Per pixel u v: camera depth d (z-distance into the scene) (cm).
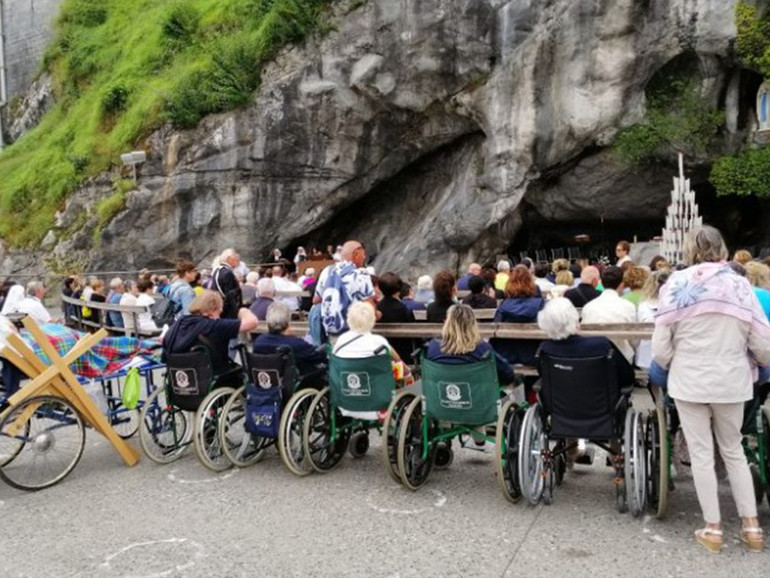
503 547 438
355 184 2366
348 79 2212
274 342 575
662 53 1858
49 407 600
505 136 2052
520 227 2291
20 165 2858
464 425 538
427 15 2089
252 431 570
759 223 2275
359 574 411
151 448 662
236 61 2333
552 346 481
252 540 463
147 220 2397
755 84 1917
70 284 1524
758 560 408
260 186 2328
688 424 426
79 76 3020
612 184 2105
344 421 605
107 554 450
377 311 684
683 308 417
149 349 693
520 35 1998
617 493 484
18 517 518
